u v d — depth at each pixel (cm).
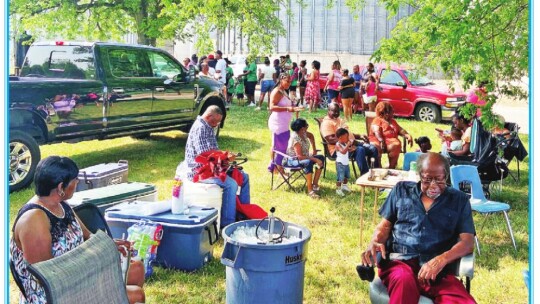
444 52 718
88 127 890
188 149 636
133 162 995
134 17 1620
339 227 673
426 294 378
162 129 1062
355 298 483
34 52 965
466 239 389
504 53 649
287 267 403
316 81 1642
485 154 752
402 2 774
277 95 832
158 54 1047
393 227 414
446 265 392
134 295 378
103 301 300
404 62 753
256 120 1467
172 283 502
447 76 732
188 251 521
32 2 1509
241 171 673
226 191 616
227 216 617
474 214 742
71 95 852
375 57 754
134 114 973
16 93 780
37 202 330
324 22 2975
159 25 1537
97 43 925
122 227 526
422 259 397
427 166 395
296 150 805
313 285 508
